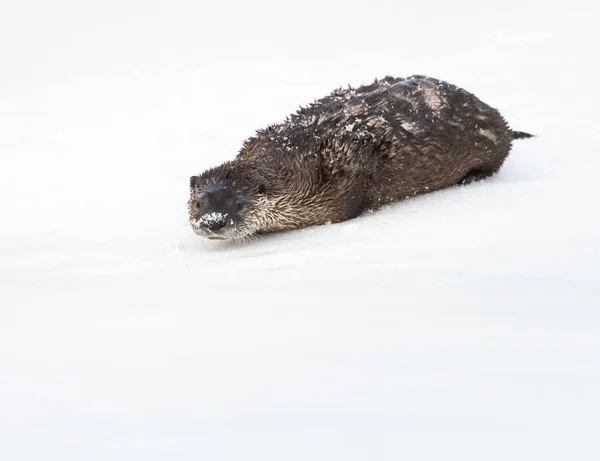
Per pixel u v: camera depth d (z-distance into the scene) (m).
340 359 15.25
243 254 28.12
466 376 14.21
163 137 54.50
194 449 11.96
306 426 12.56
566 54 69.69
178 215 35.09
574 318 17.33
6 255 29.59
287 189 30.95
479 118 36.41
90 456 11.93
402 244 26.06
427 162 34.25
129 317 18.89
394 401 13.34
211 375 14.78
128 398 13.94
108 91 76.25
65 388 14.50
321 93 68.00
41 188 42.84
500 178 36.97
